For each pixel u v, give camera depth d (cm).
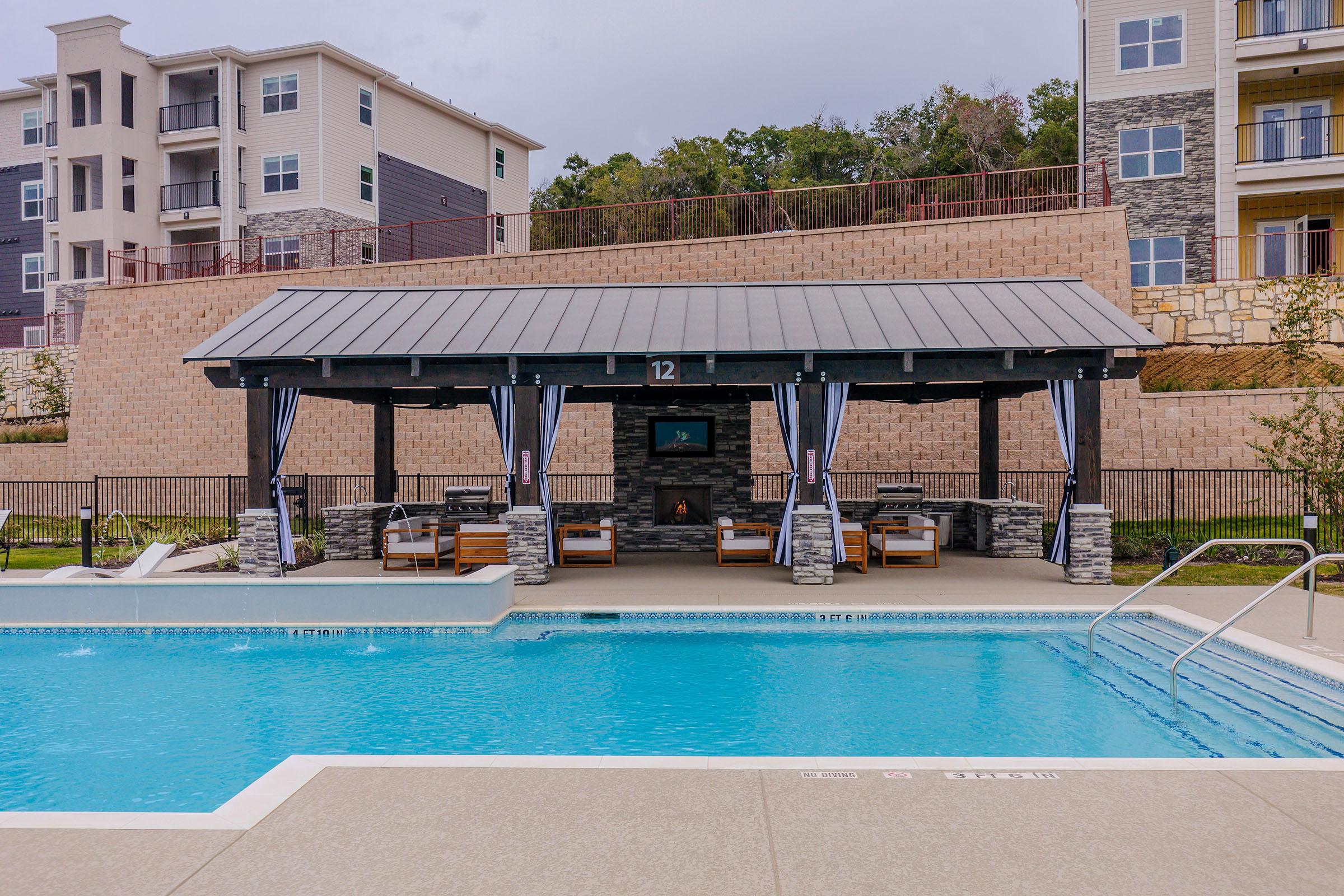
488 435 2839
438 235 4372
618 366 1537
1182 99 3133
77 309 4056
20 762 766
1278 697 926
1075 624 1275
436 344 1530
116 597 1302
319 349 1516
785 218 3269
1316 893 439
